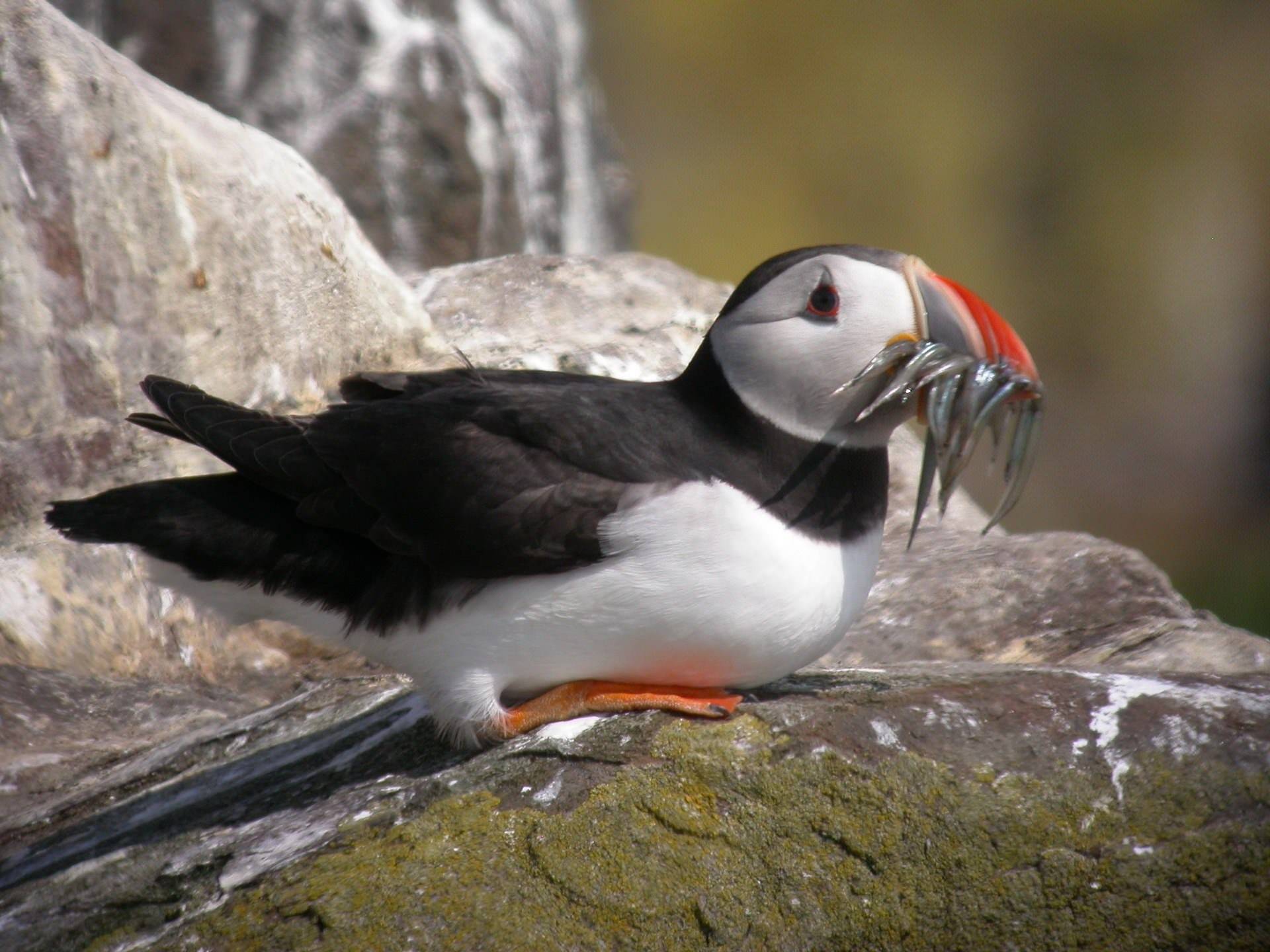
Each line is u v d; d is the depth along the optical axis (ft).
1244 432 94.38
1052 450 93.86
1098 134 96.73
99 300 30.17
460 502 20.30
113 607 29.76
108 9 53.67
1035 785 19.30
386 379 22.71
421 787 20.03
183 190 31.68
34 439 29.40
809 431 20.68
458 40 58.29
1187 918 18.92
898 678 21.94
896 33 96.22
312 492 21.27
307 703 25.95
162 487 21.86
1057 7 96.07
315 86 55.57
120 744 26.71
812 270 20.40
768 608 20.08
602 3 93.91
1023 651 28.50
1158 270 97.04
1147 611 29.01
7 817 24.13
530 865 18.83
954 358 19.98
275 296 33.12
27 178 29.22
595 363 37.37
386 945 18.07
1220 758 19.49
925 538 32.89
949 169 97.40
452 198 57.00
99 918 19.47
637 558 19.98
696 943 18.63
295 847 19.60
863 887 19.01
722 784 19.47
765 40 96.02
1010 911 18.93
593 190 66.44
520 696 22.06
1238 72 95.96
